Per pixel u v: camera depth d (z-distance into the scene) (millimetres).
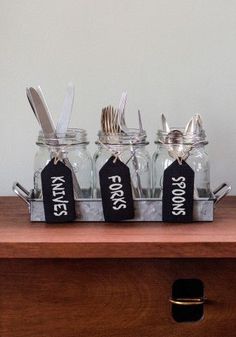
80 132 1090
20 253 931
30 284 978
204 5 1247
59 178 1023
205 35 1256
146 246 928
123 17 1247
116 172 1021
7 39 1247
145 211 1047
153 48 1257
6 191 1303
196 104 1277
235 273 979
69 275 977
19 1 1236
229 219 1072
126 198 1030
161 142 1068
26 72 1259
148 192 1103
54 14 1243
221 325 989
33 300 981
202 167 1078
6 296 979
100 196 1067
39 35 1248
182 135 1048
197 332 989
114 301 981
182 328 987
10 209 1161
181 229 1002
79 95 1268
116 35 1252
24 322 986
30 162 1293
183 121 1280
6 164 1294
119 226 1022
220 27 1254
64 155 1039
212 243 930
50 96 1267
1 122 1277
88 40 1252
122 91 1268
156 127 1279
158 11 1247
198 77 1269
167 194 1027
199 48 1260
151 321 985
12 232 985
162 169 1082
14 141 1285
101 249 929
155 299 980
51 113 1271
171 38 1255
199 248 930
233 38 1258
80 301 982
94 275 977
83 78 1264
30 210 1055
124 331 988
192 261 975
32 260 973
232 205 1185
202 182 1081
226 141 1292
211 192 1123
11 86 1264
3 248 929
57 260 974
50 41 1250
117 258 972
